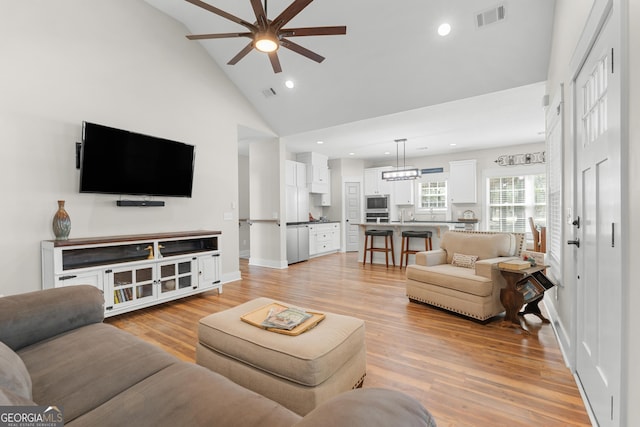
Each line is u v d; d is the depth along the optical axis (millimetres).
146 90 3738
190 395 1078
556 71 2744
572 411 1660
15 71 2766
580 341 1904
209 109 4496
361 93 4367
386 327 2875
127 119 3553
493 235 3549
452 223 7031
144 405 1027
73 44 3119
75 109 3129
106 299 2973
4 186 2707
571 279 2100
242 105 5043
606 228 1415
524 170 6781
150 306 3551
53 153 2980
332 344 1581
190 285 3781
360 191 8531
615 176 1228
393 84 4066
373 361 2230
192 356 2326
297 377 1465
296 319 1828
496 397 1791
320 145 6859
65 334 1574
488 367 2135
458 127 5391
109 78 3396
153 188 3658
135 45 3633
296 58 4090
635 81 1059
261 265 6195
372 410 704
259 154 6191
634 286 1065
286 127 5570
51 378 1187
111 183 3264
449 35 3270
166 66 3951
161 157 3709
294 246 6520
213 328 1806
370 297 3859
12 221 2748
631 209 1095
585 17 1756
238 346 1665
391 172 6551
